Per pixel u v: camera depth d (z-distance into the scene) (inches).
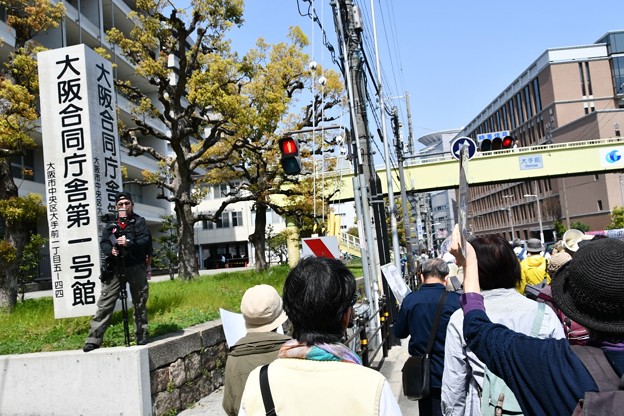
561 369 59.0
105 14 1246.3
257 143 697.0
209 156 816.3
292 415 62.5
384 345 340.5
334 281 69.7
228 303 364.5
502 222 3486.7
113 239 214.5
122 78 1312.7
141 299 222.2
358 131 381.4
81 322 285.3
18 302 453.1
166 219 1309.1
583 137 2337.6
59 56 282.7
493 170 1290.6
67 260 270.5
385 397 62.1
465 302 73.7
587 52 2640.3
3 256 390.0
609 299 58.2
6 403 209.3
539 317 92.4
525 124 2997.0
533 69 2856.8
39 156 1064.8
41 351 221.3
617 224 1892.2
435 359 142.4
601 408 52.3
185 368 237.1
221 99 539.2
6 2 456.1
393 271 277.3
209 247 2194.9
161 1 584.1
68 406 204.1
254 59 609.0
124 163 1277.1
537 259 266.7
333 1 378.9
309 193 769.6
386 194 1081.4
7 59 853.2
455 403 96.7
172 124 622.8
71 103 279.4
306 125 784.9
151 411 205.5
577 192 2458.2
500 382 84.4
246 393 67.0
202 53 625.3
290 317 70.2
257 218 920.3
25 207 412.2
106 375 201.8
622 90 2591.0
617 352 58.9
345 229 2303.2
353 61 382.3
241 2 574.2
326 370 63.9
